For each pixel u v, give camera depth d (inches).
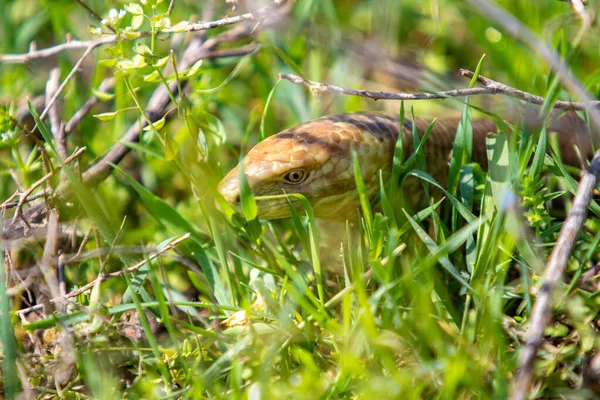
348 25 433.1
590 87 315.0
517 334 231.6
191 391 214.2
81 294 261.3
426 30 437.7
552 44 368.8
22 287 244.2
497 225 238.5
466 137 291.0
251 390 209.6
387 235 252.7
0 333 222.2
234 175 272.4
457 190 299.1
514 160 260.5
